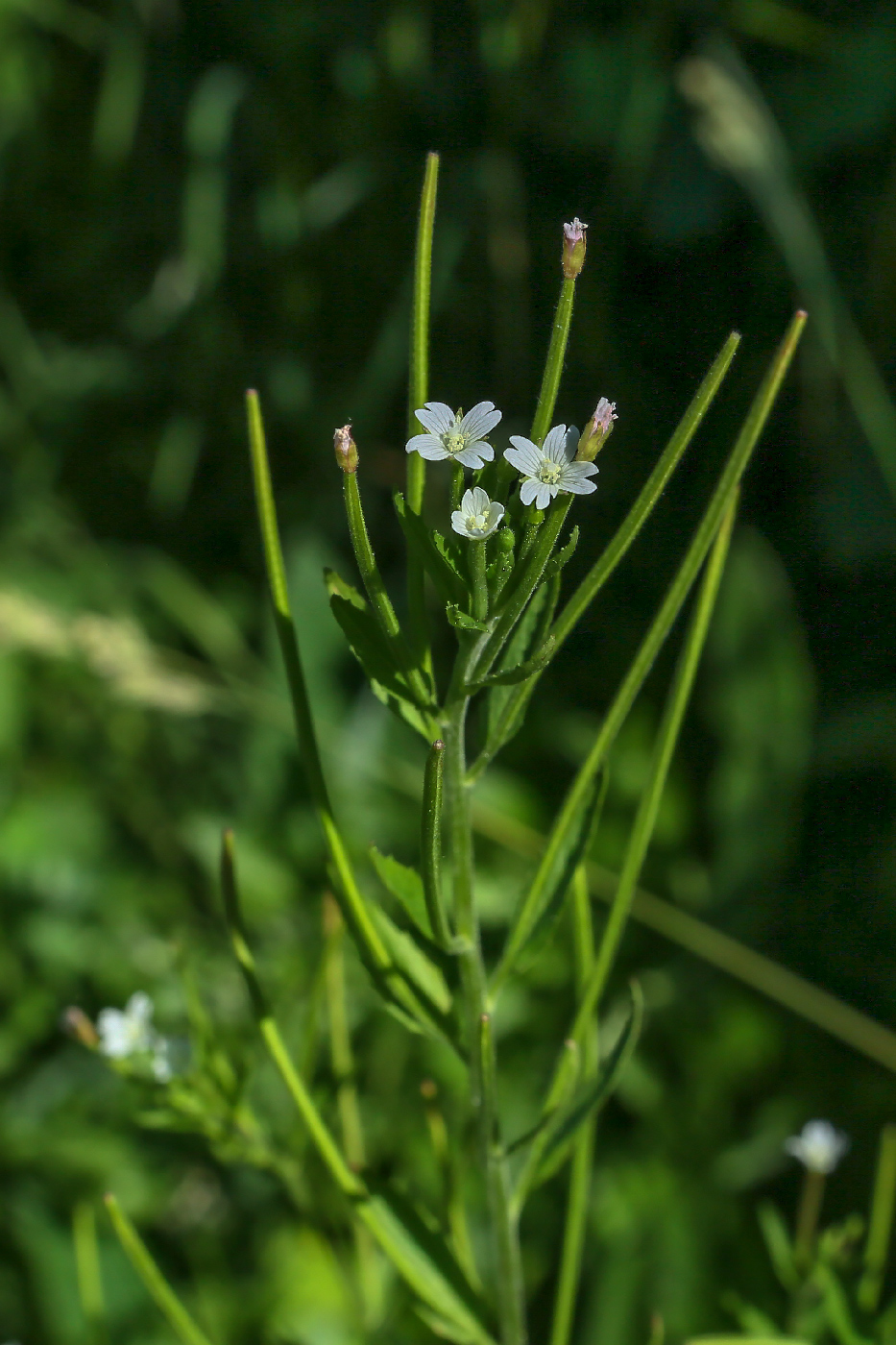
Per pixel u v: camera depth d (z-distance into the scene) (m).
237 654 0.97
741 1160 0.81
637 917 0.73
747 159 0.75
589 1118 0.48
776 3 0.80
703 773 0.90
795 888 0.88
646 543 0.91
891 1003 0.84
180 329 1.03
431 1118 0.51
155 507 1.08
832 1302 0.53
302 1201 0.54
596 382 0.91
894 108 0.78
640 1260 0.78
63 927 0.96
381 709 0.90
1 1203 0.90
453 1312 0.49
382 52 0.90
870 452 0.83
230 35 0.96
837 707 0.87
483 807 0.79
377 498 0.98
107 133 0.99
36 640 0.75
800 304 0.84
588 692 0.92
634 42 0.83
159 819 0.99
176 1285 0.85
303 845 0.90
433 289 0.89
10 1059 0.95
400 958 0.48
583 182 0.89
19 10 1.00
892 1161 0.53
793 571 0.90
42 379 1.07
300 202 0.96
